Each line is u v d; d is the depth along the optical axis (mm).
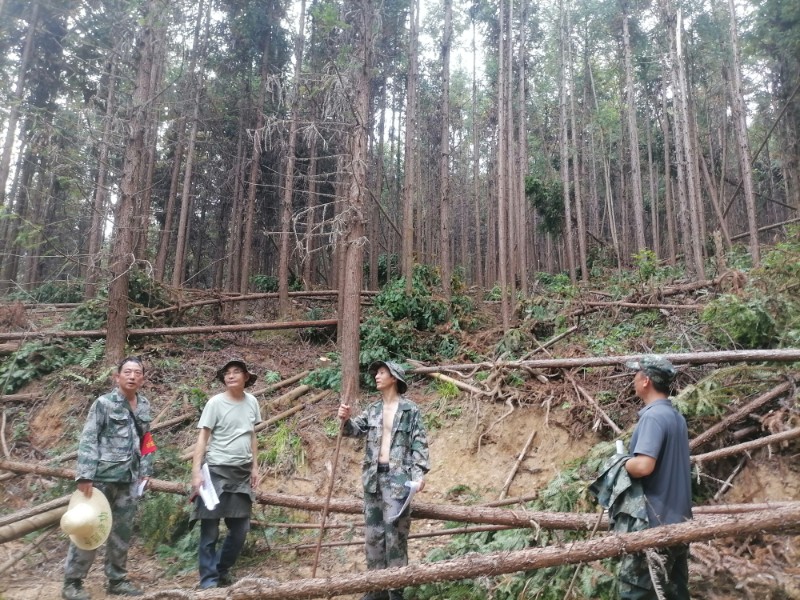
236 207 18109
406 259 11453
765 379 5051
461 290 13086
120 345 8688
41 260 16375
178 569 4590
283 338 11758
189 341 10297
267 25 15430
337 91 7625
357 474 6406
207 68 16828
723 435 4770
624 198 21750
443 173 12672
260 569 4672
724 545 3797
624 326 9062
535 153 24422
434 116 22109
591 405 5996
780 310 6051
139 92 8844
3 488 5910
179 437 7082
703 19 16656
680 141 13516
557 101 24609
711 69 18453
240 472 4129
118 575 4035
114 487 4023
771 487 4191
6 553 4781
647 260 12445
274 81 9656
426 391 7895
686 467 2828
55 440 7223
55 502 4637
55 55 13562
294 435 6918
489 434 6465
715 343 6656
